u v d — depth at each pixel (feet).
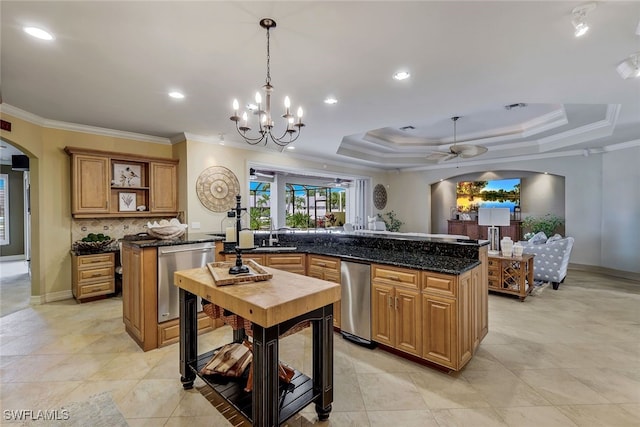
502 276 14.26
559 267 15.25
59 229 13.42
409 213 28.86
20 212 23.98
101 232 14.57
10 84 9.16
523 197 24.47
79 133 13.71
